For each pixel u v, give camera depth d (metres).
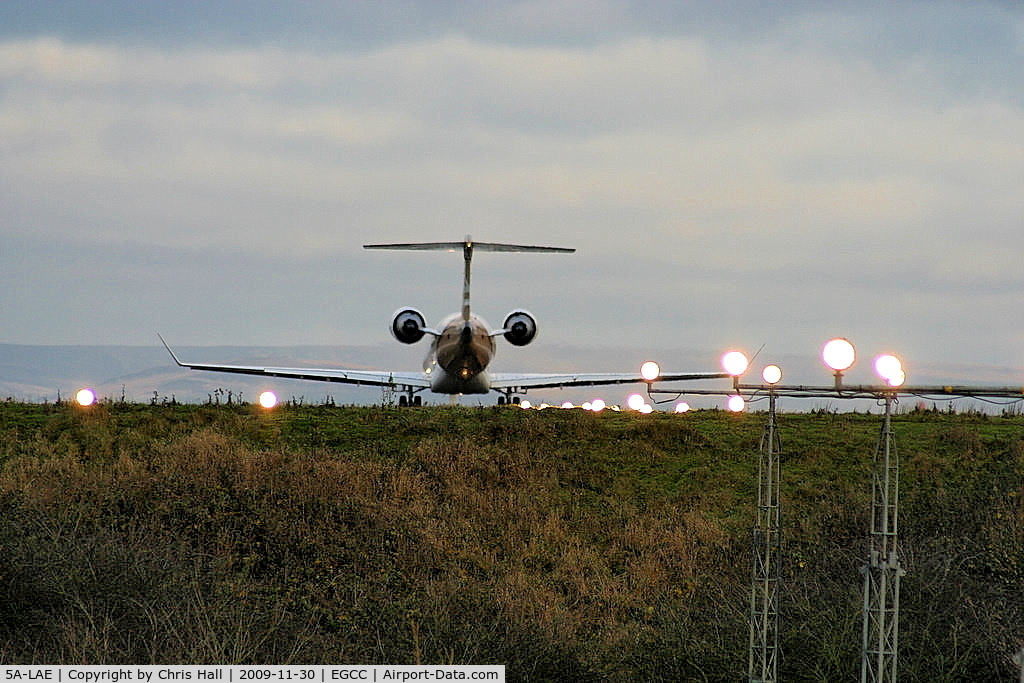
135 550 78.00
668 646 70.12
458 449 119.94
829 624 68.06
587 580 92.00
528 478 115.06
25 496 92.88
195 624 66.50
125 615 66.94
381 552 91.50
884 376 53.69
